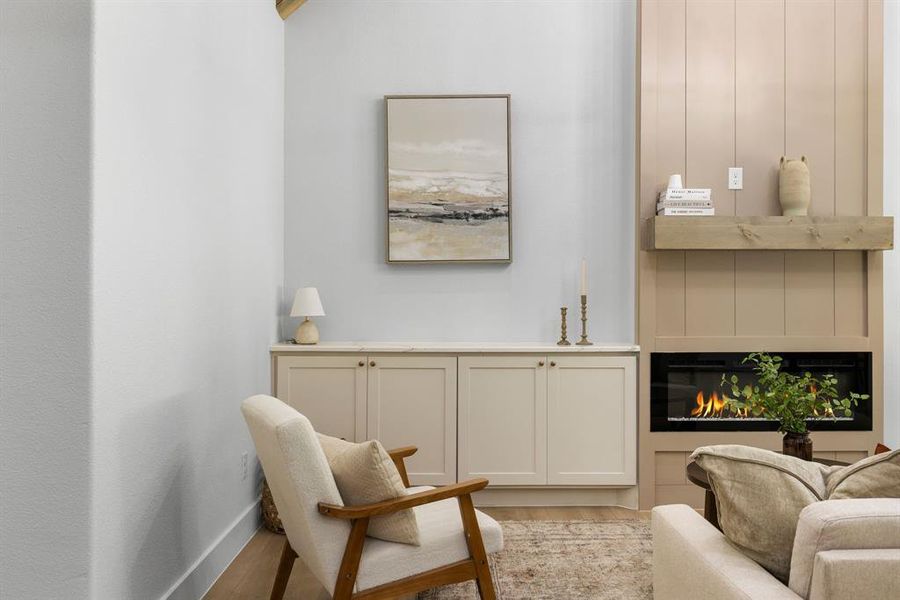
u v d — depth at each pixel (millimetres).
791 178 3316
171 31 2139
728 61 3439
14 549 1646
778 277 3430
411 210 3705
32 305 1640
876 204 3426
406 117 3697
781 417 2350
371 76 3752
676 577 1545
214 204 2568
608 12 3711
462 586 2451
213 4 2549
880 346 3396
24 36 1645
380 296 3754
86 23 1645
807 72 3441
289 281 3752
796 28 3443
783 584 1233
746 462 1359
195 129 2359
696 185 3434
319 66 3748
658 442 3367
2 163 1643
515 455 3375
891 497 1283
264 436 1861
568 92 3725
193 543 2338
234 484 2814
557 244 3723
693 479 2301
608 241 3707
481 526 1982
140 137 1916
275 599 2223
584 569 2590
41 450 1640
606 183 3711
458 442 3373
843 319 3422
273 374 3422
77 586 1644
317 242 3760
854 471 1338
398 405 3377
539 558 2705
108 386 1729
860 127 3447
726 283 3428
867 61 3438
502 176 3684
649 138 3428
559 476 3371
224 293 2688
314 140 3754
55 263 1640
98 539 1680
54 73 1645
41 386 1640
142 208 1932
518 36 3729
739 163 3441
